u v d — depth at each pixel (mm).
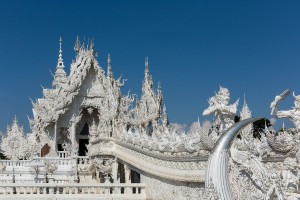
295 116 14789
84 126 59750
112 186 28781
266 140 15633
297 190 14406
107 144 39000
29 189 28516
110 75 48000
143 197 28672
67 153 54125
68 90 56312
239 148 15281
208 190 11398
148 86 50281
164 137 25391
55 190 28531
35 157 43750
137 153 31156
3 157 62531
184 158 20625
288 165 14789
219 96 18391
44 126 56281
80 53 57250
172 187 23312
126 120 45188
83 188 29016
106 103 48469
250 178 14305
